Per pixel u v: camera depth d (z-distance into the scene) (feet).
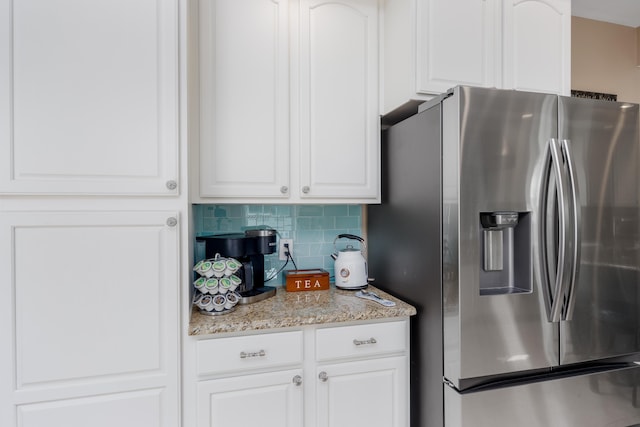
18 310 3.47
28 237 3.49
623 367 4.51
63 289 3.58
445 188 4.08
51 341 3.55
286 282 5.52
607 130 4.37
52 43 3.52
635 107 4.50
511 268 4.40
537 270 4.09
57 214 3.54
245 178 4.85
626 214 4.45
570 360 4.22
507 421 4.00
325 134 5.21
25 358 3.49
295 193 5.12
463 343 3.85
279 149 4.99
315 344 4.26
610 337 4.37
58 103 3.55
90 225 3.63
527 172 4.06
